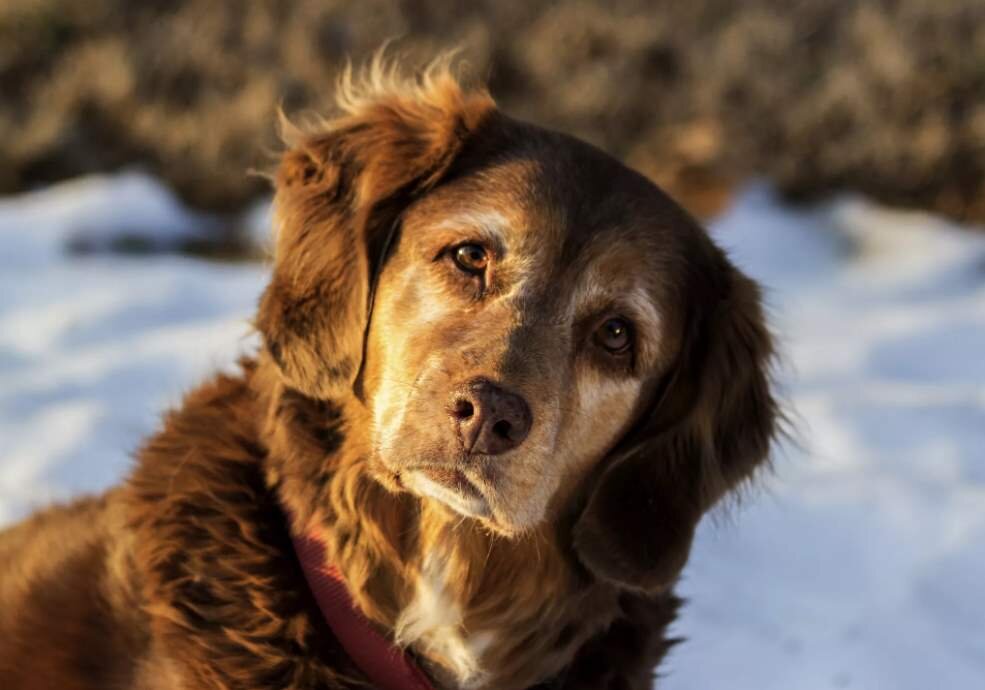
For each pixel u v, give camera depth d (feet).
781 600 14.08
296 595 8.77
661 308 9.51
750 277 10.46
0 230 25.41
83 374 18.65
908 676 12.84
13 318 21.40
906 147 33.04
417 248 9.04
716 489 9.95
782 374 16.10
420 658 9.39
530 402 8.25
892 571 14.61
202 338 20.42
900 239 29.66
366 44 34.12
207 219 29.43
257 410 9.31
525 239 8.92
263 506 8.97
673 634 13.37
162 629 8.67
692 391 9.92
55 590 9.32
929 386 20.51
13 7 33.24
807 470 16.76
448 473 8.24
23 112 31.35
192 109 32.37
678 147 25.40
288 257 9.35
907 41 36.04
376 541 9.05
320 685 8.73
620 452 9.63
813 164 33.17
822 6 39.34
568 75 34.86
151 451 9.46
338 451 9.02
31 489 14.94
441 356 8.43
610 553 9.44
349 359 8.96
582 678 9.77
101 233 26.84
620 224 9.26
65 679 9.04
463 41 33.06
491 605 9.44
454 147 9.34
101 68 32.19
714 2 39.40
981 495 15.79
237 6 36.52
